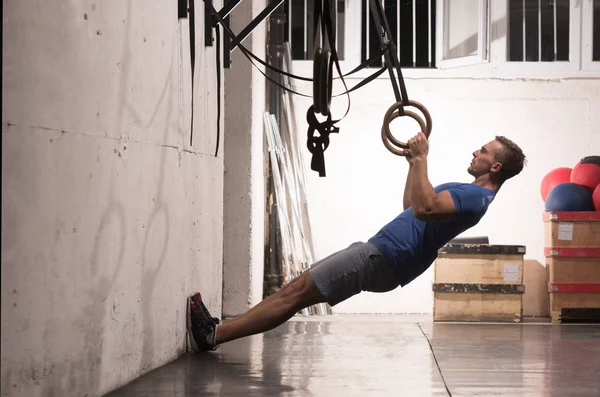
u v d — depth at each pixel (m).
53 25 3.01
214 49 5.79
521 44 8.20
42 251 2.95
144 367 4.16
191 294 5.10
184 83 4.89
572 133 8.15
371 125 8.27
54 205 3.04
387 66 4.59
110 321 3.65
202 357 4.79
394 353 5.04
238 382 3.95
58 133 3.07
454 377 4.12
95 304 3.46
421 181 4.35
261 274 7.82
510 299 7.25
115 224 3.69
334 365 4.51
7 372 2.69
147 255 4.16
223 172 6.68
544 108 8.16
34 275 2.89
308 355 4.91
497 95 8.20
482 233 8.15
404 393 3.67
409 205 4.81
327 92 3.78
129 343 3.92
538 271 8.09
